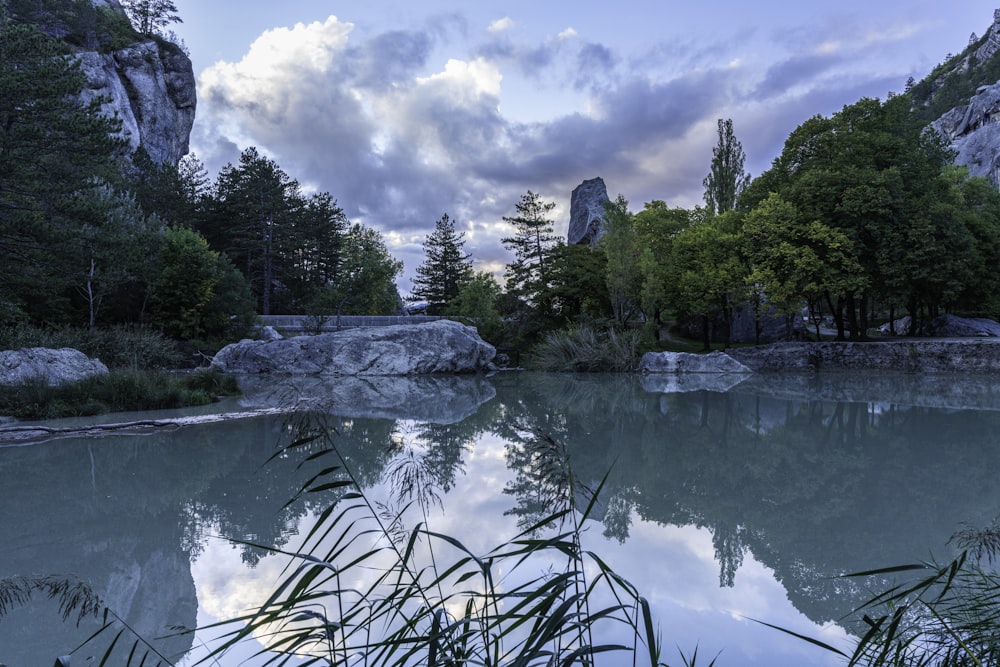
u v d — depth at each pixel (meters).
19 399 14.03
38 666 3.17
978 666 1.96
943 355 26.66
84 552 5.27
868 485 7.69
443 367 30.16
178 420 12.85
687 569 4.69
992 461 9.00
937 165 34.62
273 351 28.16
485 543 5.22
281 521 6.13
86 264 27.27
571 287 42.12
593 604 3.99
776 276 30.08
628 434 11.88
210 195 60.31
